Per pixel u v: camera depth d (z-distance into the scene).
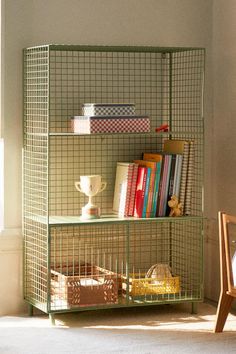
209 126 4.89
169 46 4.79
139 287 4.49
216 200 4.88
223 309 4.21
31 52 4.46
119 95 4.71
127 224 4.39
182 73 4.84
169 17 4.79
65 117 4.59
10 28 4.47
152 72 4.78
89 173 4.68
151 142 4.81
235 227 4.65
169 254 4.87
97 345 4.00
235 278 4.14
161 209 4.54
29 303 4.51
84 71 4.62
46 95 4.55
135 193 4.54
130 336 4.15
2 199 4.53
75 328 4.28
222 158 4.81
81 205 4.68
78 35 4.60
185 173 4.57
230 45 4.71
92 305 4.38
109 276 4.40
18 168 4.53
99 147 4.69
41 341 4.06
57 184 4.61
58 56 4.55
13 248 4.54
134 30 4.71
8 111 4.49
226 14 4.74
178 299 4.54
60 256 4.59
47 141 4.25
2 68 4.45
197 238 4.93
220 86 4.82
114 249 4.76
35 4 4.51
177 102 4.83
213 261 4.91
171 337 4.14
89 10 4.61
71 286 4.33
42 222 4.33
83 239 4.68
